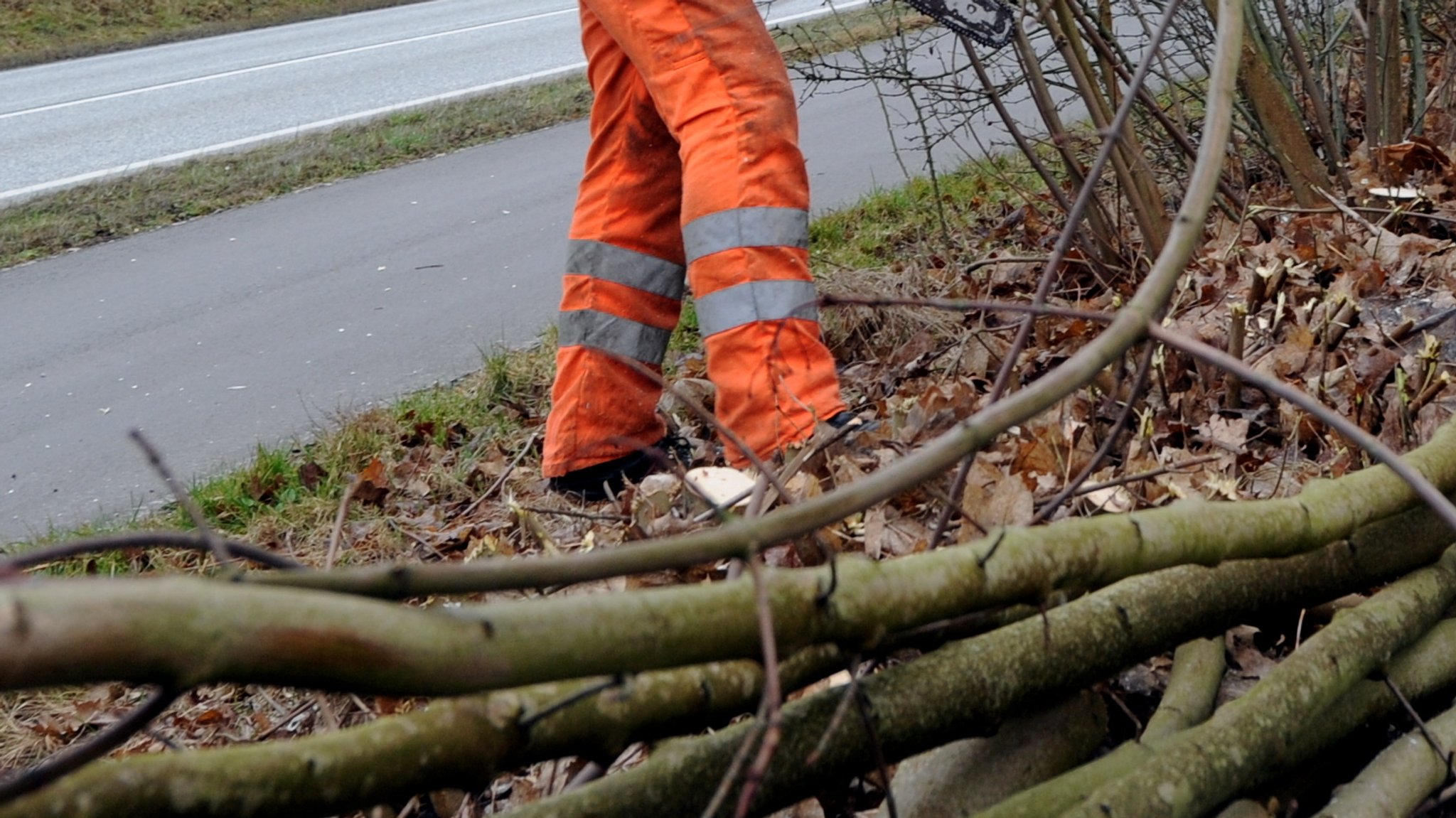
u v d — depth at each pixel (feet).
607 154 9.78
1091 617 4.95
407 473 11.62
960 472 6.13
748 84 8.86
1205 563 4.87
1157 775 4.49
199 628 2.63
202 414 14.62
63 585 2.52
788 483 7.93
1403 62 18.06
